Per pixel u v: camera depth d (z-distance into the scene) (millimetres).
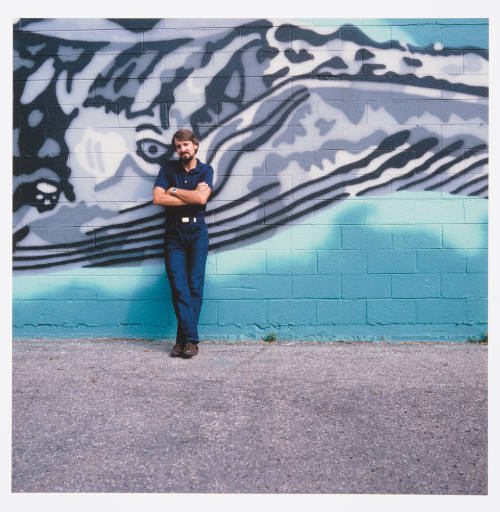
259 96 4508
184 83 4527
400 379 3572
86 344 4473
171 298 4582
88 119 4562
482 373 3695
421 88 4488
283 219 4531
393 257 4539
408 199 4516
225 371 3740
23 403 3172
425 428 2840
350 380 3555
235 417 2969
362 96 4488
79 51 4539
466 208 4508
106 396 3277
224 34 4500
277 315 4559
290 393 3316
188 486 2307
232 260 4539
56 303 4605
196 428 2838
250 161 4520
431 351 4258
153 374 3680
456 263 4535
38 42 4539
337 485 2311
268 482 2332
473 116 4488
